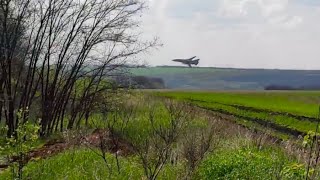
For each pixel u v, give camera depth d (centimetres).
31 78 2808
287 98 6050
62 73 2853
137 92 3325
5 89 2725
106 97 2872
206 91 7738
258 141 1705
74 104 3084
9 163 1412
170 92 7088
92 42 2853
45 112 2692
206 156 1399
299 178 1052
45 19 2722
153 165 1359
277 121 3478
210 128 1778
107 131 1994
